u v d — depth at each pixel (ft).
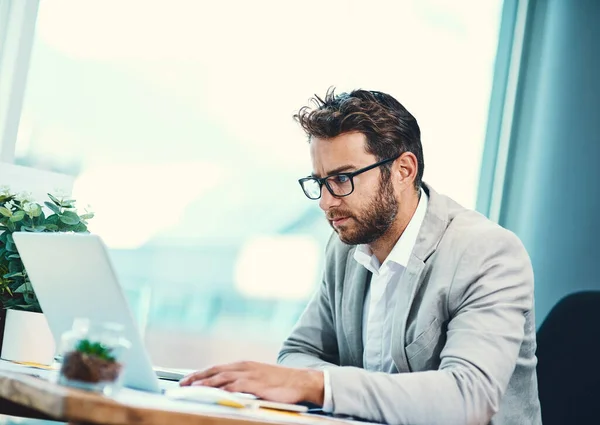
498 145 9.73
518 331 4.93
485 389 4.47
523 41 9.70
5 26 7.88
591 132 9.37
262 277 9.08
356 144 5.41
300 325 6.43
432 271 5.41
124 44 8.49
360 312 5.96
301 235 9.20
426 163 9.51
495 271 5.18
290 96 9.05
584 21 9.59
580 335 6.22
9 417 6.42
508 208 9.55
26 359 5.07
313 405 4.78
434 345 5.29
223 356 8.94
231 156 8.91
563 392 6.15
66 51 8.23
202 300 8.86
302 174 9.11
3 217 5.68
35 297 5.36
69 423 3.04
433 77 9.55
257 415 3.48
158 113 8.64
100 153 8.40
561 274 9.21
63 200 5.99
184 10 8.72
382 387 4.24
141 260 8.61
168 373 5.59
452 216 5.71
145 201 8.61
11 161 7.83
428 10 9.57
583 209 9.25
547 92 9.61
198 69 8.77
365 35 9.29
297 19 9.09
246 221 8.98
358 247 5.91
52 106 8.17
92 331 3.45
